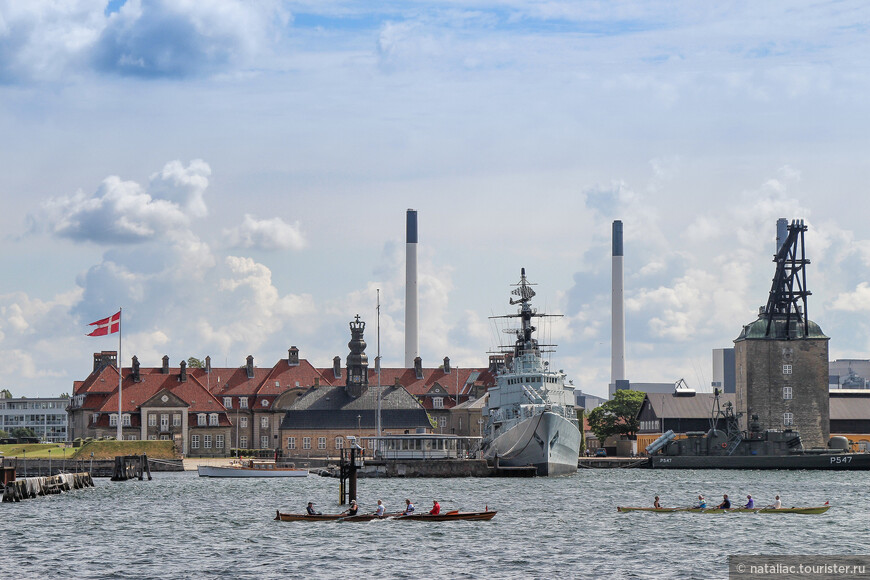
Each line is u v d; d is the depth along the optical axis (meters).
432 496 139.38
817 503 130.62
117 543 94.88
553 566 83.19
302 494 145.38
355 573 80.62
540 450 176.75
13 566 83.81
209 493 147.88
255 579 78.81
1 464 155.25
